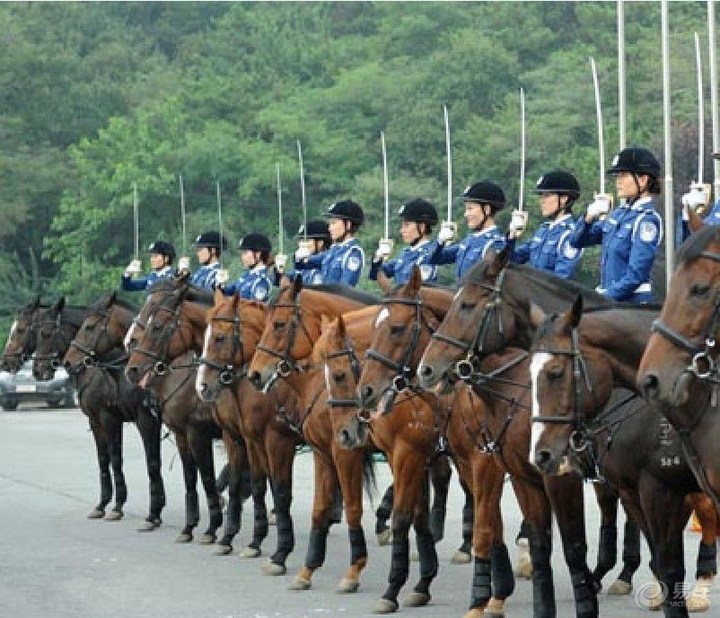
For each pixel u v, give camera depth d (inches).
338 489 659.4
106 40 2842.0
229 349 638.5
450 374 471.8
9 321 2143.2
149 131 2210.9
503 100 1950.1
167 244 894.4
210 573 617.6
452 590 569.6
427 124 1915.6
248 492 767.7
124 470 1044.5
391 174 1841.8
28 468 1044.5
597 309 451.5
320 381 577.6
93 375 793.6
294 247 1818.4
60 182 2357.3
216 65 2608.3
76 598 560.7
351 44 2522.1
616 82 1761.8
